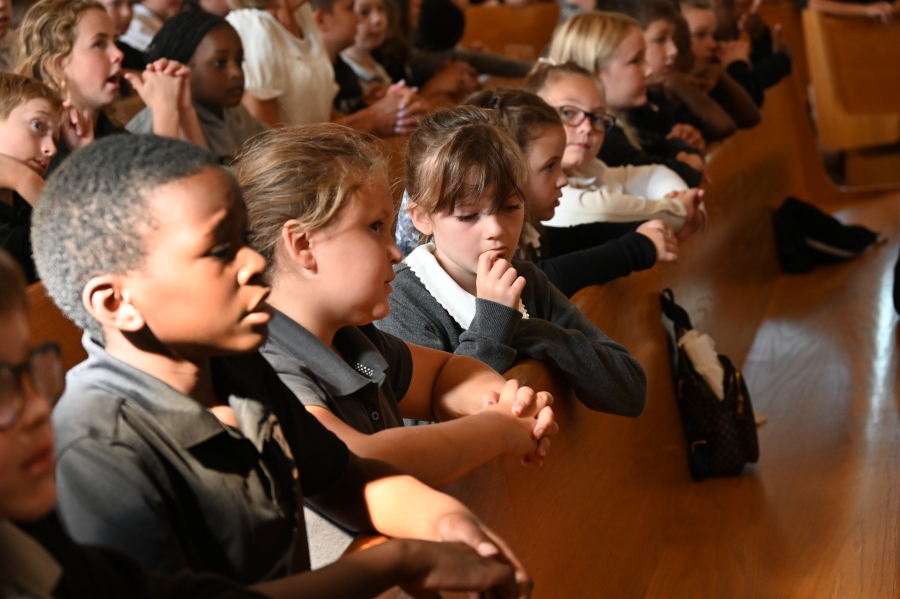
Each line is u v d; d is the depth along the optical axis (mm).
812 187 5496
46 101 2299
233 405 966
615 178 3064
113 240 871
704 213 2998
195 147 920
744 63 4586
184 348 917
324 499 1103
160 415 889
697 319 3131
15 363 688
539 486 1674
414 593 968
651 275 2693
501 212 1797
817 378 3451
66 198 885
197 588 799
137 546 839
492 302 1664
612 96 3350
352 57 4395
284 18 3605
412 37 5121
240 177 1329
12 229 2227
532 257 2250
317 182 1279
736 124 4262
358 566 906
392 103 3770
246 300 910
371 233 1315
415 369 1546
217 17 3107
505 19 6672
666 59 3828
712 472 2770
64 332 1832
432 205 1790
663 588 2248
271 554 951
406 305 1788
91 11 2744
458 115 1844
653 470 2459
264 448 954
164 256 875
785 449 2975
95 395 880
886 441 2951
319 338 1318
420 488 1070
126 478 845
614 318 2305
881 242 4750
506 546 1016
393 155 2680
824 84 6082
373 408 1340
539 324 1771
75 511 840
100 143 907
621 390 1842
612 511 2096
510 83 4980
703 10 4469
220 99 3100
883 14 5910
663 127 3795
